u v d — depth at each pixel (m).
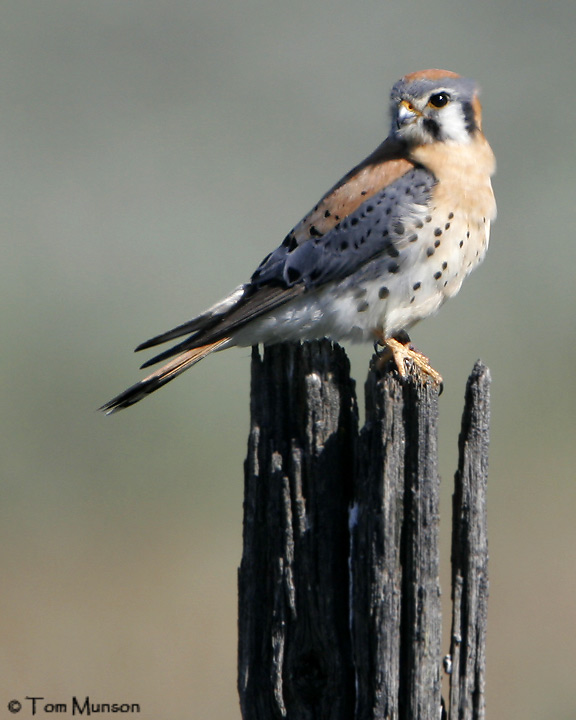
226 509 17.28
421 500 7.29
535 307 21.03
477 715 7.42
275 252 10.29
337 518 7.58
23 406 18.84
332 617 7.51
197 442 18.48
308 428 7.63
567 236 22.42
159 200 24.05
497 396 19.31
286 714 7.56
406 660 7.34
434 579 7.33
